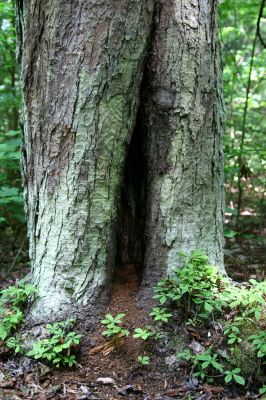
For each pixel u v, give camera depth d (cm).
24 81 300
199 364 279
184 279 293
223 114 336
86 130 289
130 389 268
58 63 287
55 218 301
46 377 274
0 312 299
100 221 299
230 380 273
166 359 286
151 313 289
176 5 303
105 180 296
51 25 285
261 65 639
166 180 311
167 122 307
